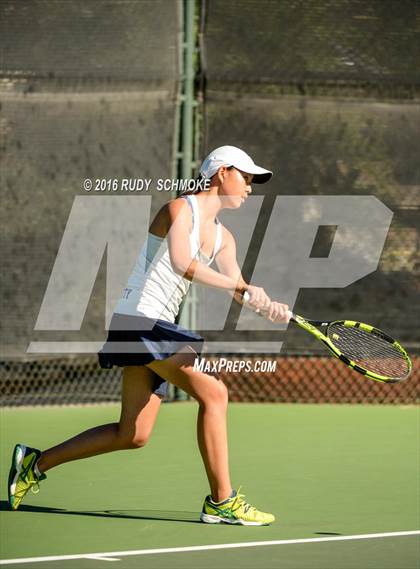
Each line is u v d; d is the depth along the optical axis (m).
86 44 27.19
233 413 27.38
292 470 20.41
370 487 18.83
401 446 22.97
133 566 13.42
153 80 27.33
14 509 16.95
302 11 27.78
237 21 27.67
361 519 16.33
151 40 27.42
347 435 24.33
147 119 27.30
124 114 27.22
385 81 27.66
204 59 27.55
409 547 14.43
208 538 15.02
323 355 28.09
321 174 27.58
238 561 13.66
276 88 27.62
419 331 27.86
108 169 27.12
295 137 27.55
